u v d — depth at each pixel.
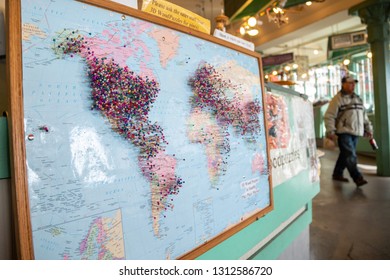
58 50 0.59
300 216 1.78
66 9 0.62
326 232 2.58
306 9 6.36
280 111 1.53
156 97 0.76
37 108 0.55
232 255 1.03
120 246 0.66
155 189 0.75
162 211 0.76
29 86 0.55
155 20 0.79
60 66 0.59
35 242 0.54
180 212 0.81
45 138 0.56
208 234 0.90
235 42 1.14
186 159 0.84
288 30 7.00
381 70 4.84
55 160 0.57
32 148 0.54
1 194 0.56
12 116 0.52
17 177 0.52
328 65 9.62
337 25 8.03
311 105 2.12
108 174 0.65
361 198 3.61
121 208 0.67
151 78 0.76
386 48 4.83
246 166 1.10
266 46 8.15
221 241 0.94
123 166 0.68
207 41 0.97
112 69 0.67
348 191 3.97
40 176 0.55
